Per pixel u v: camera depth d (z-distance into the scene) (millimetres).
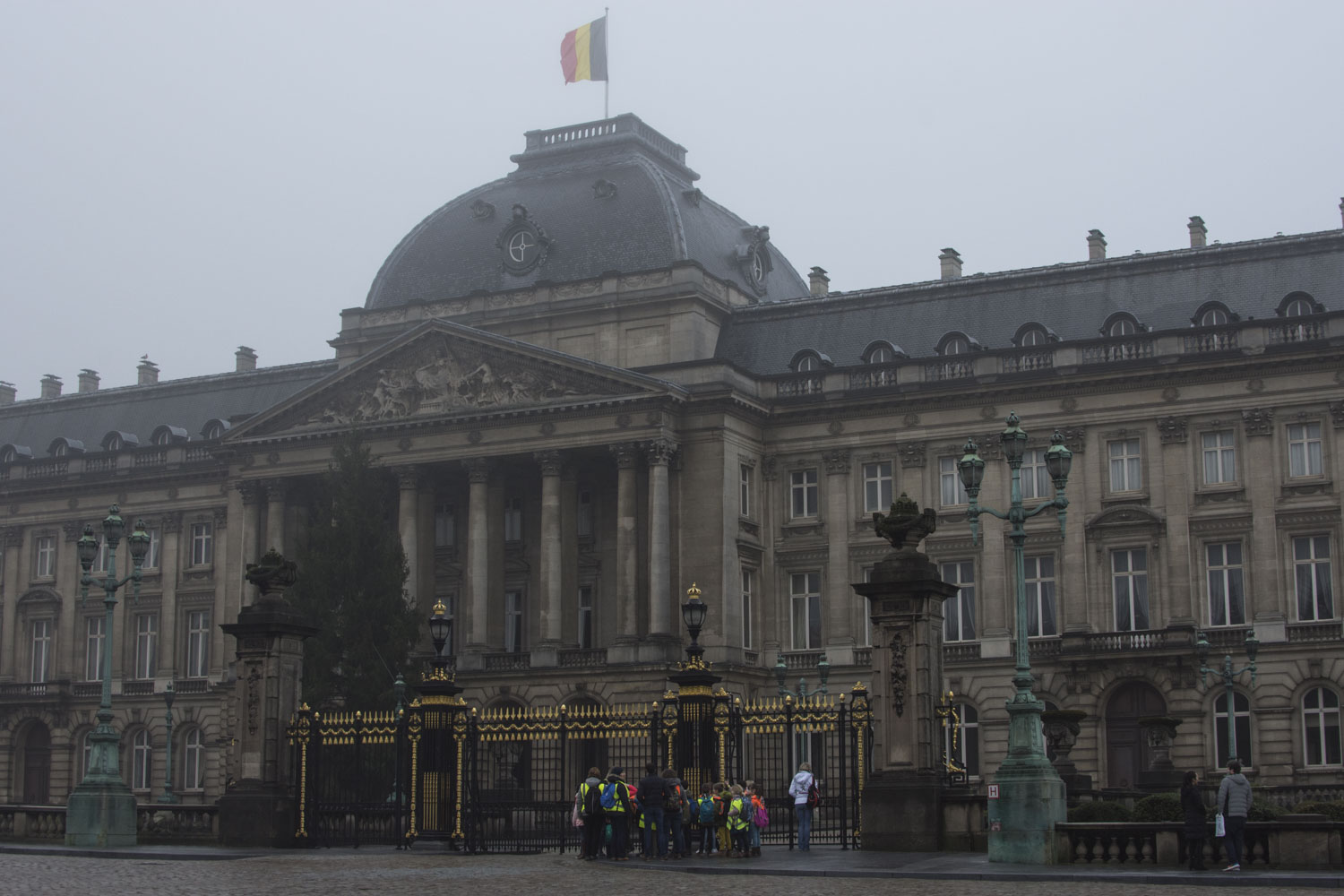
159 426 103625
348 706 73062
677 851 41188
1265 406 75375
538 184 93812
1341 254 77375
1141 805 43094
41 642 103375
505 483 89562
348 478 79000
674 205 88875
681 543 81938
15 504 104875
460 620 88938
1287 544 74688
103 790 47094
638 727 43812
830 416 84062
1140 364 77375
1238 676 68750
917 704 40000
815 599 83938
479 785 52812
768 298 93875
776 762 64625
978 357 80812
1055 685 77438
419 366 87625
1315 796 62156
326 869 38344
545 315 87875
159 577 100000
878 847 39750
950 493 81500
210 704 96062
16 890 32656
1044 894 30891
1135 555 77688
